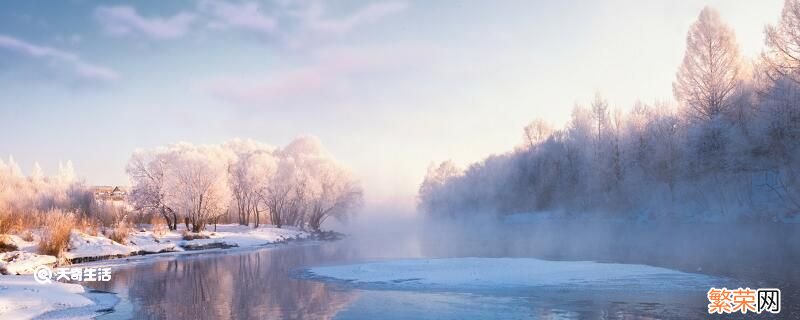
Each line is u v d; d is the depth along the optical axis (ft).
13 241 101.40
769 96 159.43
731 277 58.90
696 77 197.88
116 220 161.38
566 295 52.60
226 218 247.50
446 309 47.47
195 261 108.06
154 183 183.62
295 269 86.43
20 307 49.49
